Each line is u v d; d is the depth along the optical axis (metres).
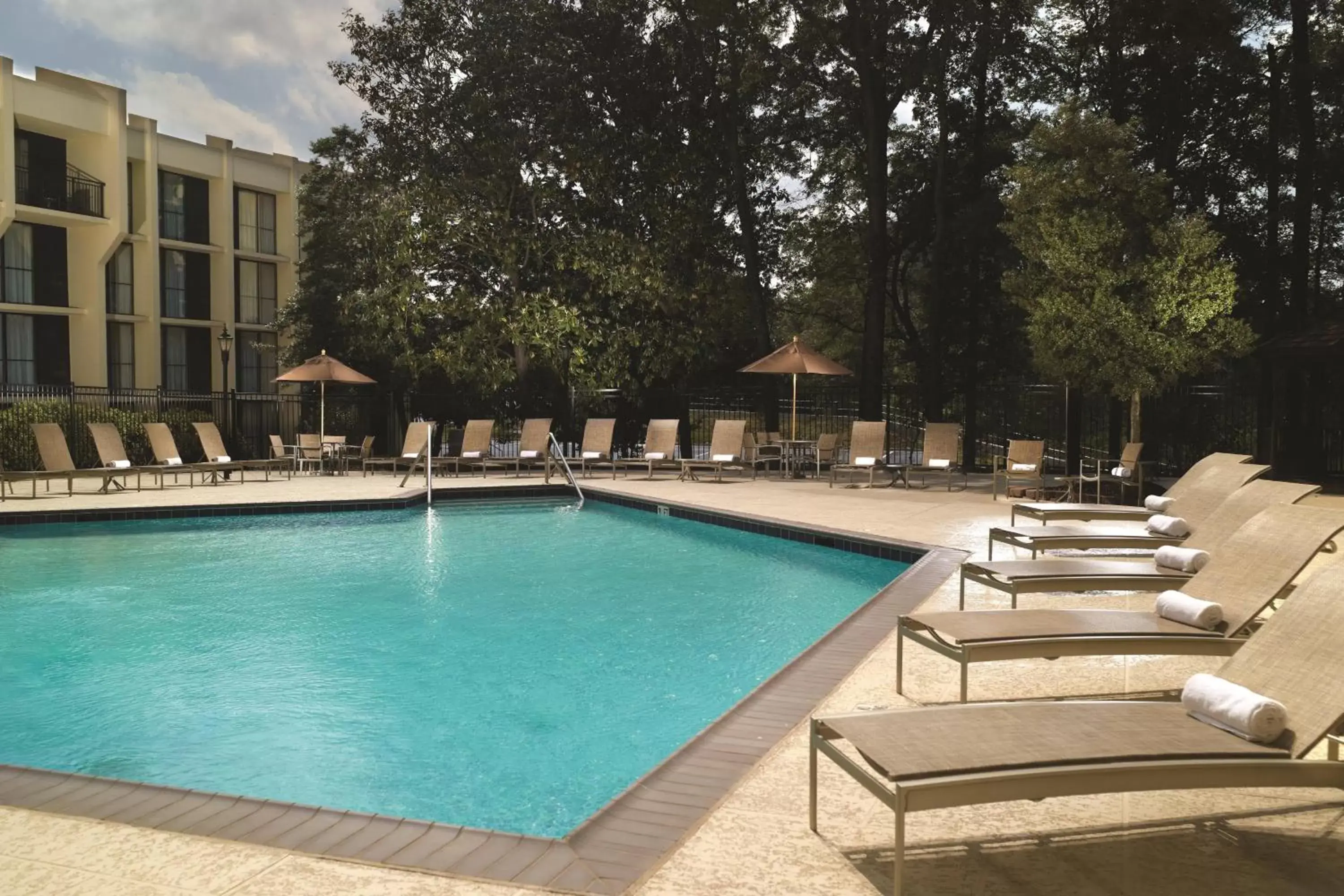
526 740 4.70
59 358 28.95
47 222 27.92
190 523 12.62
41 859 2.80
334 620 7.30
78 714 5.10
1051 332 14.02
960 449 21.78
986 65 23.62
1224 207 24.50
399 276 21.75
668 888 2.63
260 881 2.65
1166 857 2.87
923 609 6.59
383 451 24.38
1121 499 13.61
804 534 11.14
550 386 23.88
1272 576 4.21
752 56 22.11
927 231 26.52
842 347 34.84
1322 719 2.72
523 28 21.94
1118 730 2.81
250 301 34.75
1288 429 19.69
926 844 2.95
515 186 21.86
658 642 6.68
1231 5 18.58
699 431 26.48
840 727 2.86
